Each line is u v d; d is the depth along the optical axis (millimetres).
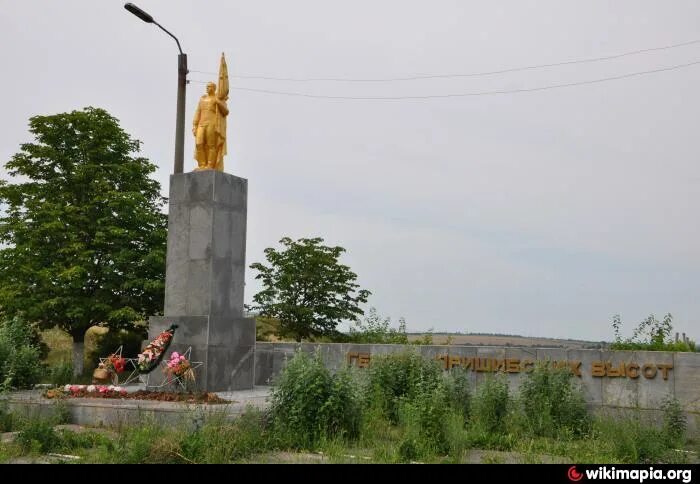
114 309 27000
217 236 16953
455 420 11516
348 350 18844
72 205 27281
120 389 15203
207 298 16578
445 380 14289
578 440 12258
